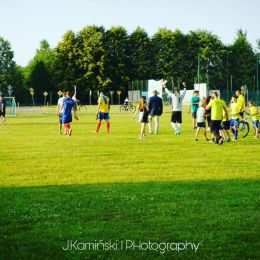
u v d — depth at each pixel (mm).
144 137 24453
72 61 114062
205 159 16719
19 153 18391
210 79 107500
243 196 10555
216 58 109312
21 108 85312
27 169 14562
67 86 113062
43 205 9836
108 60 113062
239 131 28641
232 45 110625
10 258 7000
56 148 20016
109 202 10086
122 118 45125
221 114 21500
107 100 27422
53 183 12328
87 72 112188
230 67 108625
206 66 109938
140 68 113938
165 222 8617
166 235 7938
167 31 114688
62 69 114812
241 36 111438
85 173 13836
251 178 12898
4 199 10422
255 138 24656
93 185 11984
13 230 8242
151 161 16219
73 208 9617
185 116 48500
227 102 75062
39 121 41312
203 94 57250
